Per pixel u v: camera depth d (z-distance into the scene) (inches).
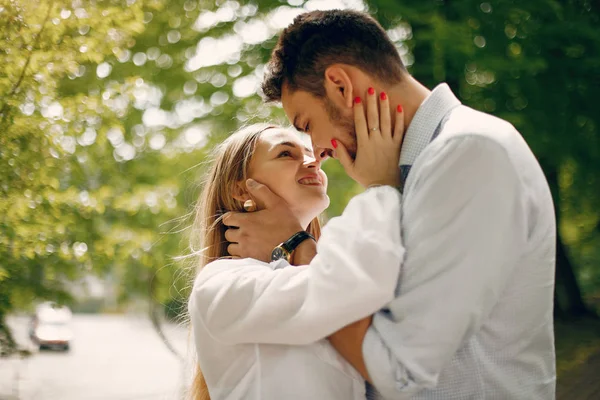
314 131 81.2
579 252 677.3
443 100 75.1
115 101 217.0
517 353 70.9
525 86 339.6
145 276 394.0
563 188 459.8
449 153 67.5
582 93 345.1
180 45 390.3
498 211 65.5
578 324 414.9
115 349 943.7
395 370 66.2
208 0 385.4
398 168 76.8
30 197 193.0
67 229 227.0
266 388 73.8
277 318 71.0
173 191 371.9
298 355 73.5
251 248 84.0
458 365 69.0
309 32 79.2
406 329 66.4
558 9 328.8
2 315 213.5
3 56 171.2
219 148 98.7
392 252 66.7
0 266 193.9
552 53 344.5
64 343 893.2
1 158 180.5
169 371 707.4
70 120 200.7
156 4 225.3
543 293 71.5
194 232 102.9
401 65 78.6
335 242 69.3
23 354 217.8
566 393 260.4
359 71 77.0
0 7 168.4
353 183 436.8
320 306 67.9
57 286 233.3
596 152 352.2
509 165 66.4
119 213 308.5
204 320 76.5
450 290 65.2
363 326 68.8
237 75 387.9
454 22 317.4
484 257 65.1
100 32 192.2
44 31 175.9
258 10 378.0
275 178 87.4
